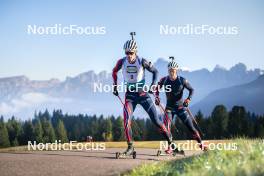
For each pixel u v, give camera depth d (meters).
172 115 20.31
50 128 151.12
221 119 100.81
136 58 18.17
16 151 20.27
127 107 18.00
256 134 98.06
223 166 10.70
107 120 128.00
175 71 20.03
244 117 99.88
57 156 17.36
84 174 13.01
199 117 103.25
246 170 9.63
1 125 145.00
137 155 18.80
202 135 20.56
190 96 20.12
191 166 11.98
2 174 12.89
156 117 18.67
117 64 18.36
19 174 12.92
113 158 17.03
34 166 14.36
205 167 11.02
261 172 9.42
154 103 18.70
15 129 148.75
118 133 124.56
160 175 12.15
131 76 18.17
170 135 19.30
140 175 12.60
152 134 106.19
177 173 11.41
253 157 11.98
